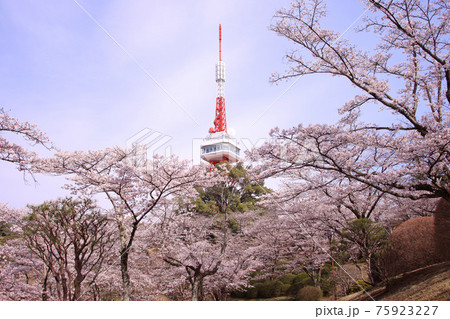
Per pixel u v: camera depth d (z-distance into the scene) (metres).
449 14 10.02
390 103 10.27
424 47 10.20
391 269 12.98
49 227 11.18
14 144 9.70
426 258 12.45
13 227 13.95
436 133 8.84
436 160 9.19
